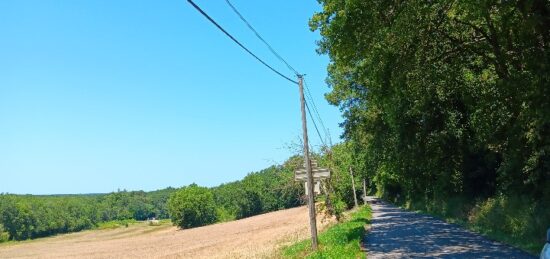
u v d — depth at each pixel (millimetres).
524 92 16438
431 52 19016
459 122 28188
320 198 35000
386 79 18078
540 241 15023
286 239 35000
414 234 22016
